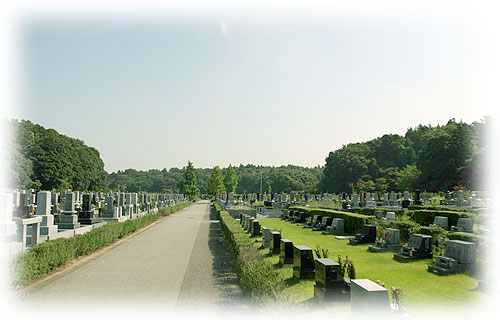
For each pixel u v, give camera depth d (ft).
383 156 260.83
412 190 188.96
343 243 57.77
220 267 43.32
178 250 55.77
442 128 194.49
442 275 35.60
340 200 153.89
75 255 48.06
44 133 224.12
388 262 42.34
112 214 88.63
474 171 145.79
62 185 202.80
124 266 44.01
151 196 147.74
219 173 328.90
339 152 271.90
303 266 34.65
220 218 92.79
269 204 151.53
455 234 43.21
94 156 289.74
